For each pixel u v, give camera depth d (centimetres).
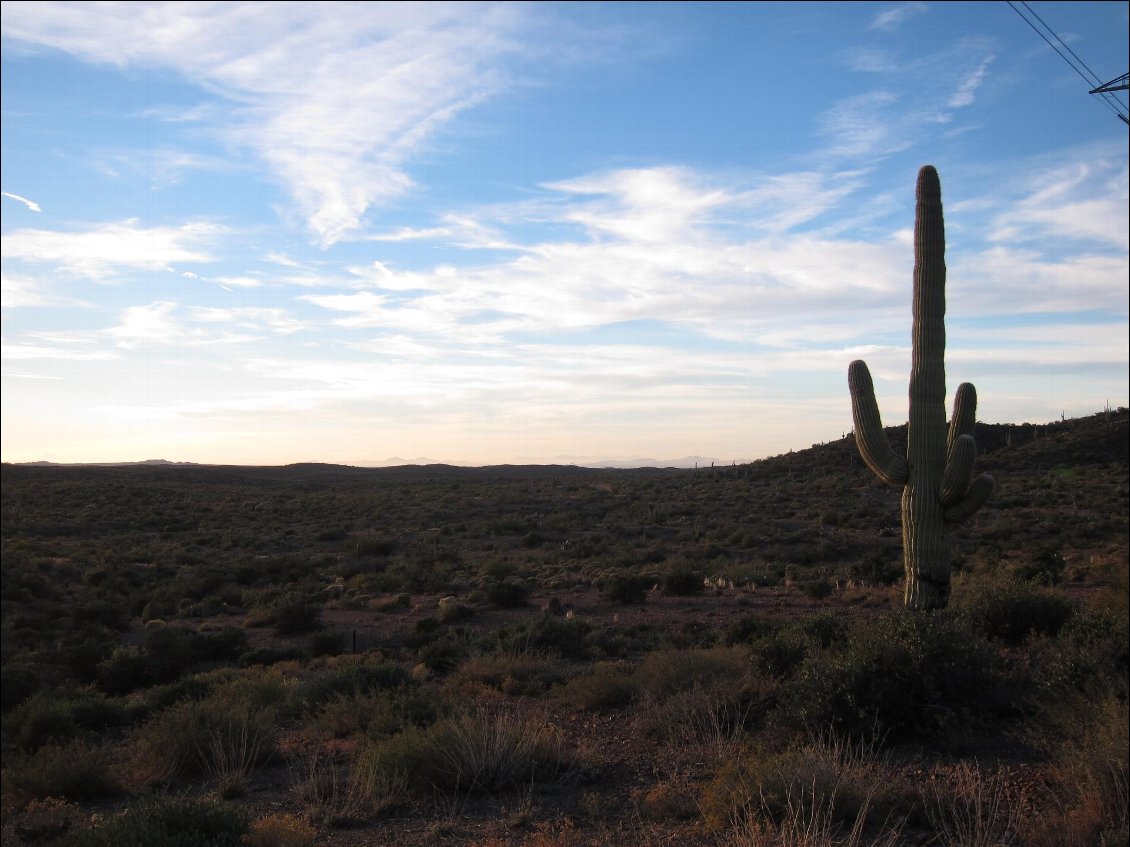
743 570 3828
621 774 979
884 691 973
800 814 691
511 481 12262
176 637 2438
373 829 843
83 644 2394
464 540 6119
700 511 6825
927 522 1380
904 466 1420
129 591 3956
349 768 1042
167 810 726
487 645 2069
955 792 741
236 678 1852
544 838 735
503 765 955
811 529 5366
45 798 1024
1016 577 2312
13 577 3594
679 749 1030
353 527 6938
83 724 1541
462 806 897
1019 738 924
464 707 1223
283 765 1134
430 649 2045
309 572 4481
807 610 2634
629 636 2361
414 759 966
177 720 1170
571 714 1306
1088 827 639
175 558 5034
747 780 777
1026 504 5838
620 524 6506
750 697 1172
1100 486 6325
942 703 980
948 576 1384
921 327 1409
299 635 2877
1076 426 8906
